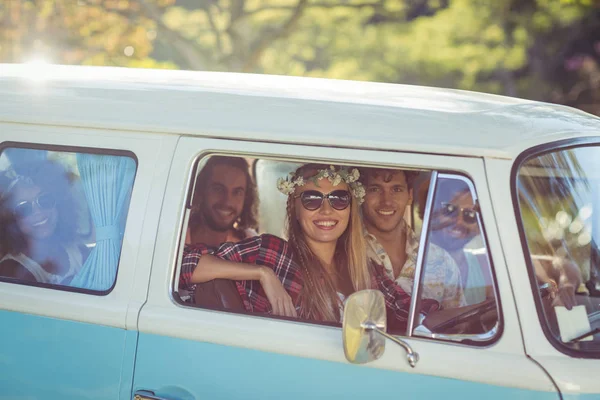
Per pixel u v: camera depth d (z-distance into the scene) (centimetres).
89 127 323
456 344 276
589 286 288
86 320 307
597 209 295
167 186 306
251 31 1633
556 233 284
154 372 297
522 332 270
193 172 306
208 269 334
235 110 311
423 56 1400
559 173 289
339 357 280
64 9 1397
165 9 1506
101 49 1463
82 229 321
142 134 314
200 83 347
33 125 332
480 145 281
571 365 267
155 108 319
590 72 1592
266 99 316
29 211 331
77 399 307
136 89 335
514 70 1577
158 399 295
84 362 306
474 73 1438
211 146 305
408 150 286
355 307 256
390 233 357
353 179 347
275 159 300
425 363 274
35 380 314
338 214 346
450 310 280
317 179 345
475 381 269
